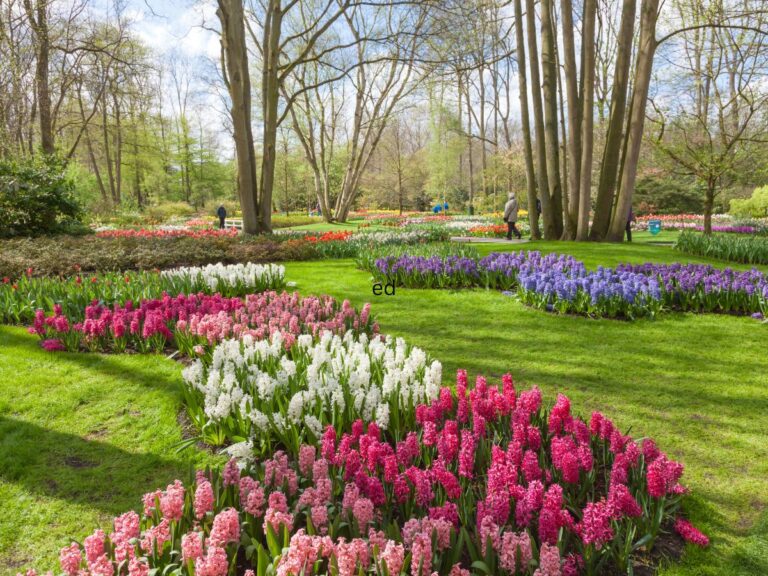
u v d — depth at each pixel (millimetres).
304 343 4078
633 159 14094
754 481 2840
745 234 20547
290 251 12492
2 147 19297
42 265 9336
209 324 4539
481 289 8156
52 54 23672
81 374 4406
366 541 1875
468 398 3230
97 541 1759
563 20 13734
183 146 58938
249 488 2117
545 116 15445
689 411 3758
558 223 15828
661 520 2328
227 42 15180
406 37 17234
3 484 2807
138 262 10516
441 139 46125
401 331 5926
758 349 5180
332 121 38594
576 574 1928
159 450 3156
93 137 41312
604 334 5738
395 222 31078
